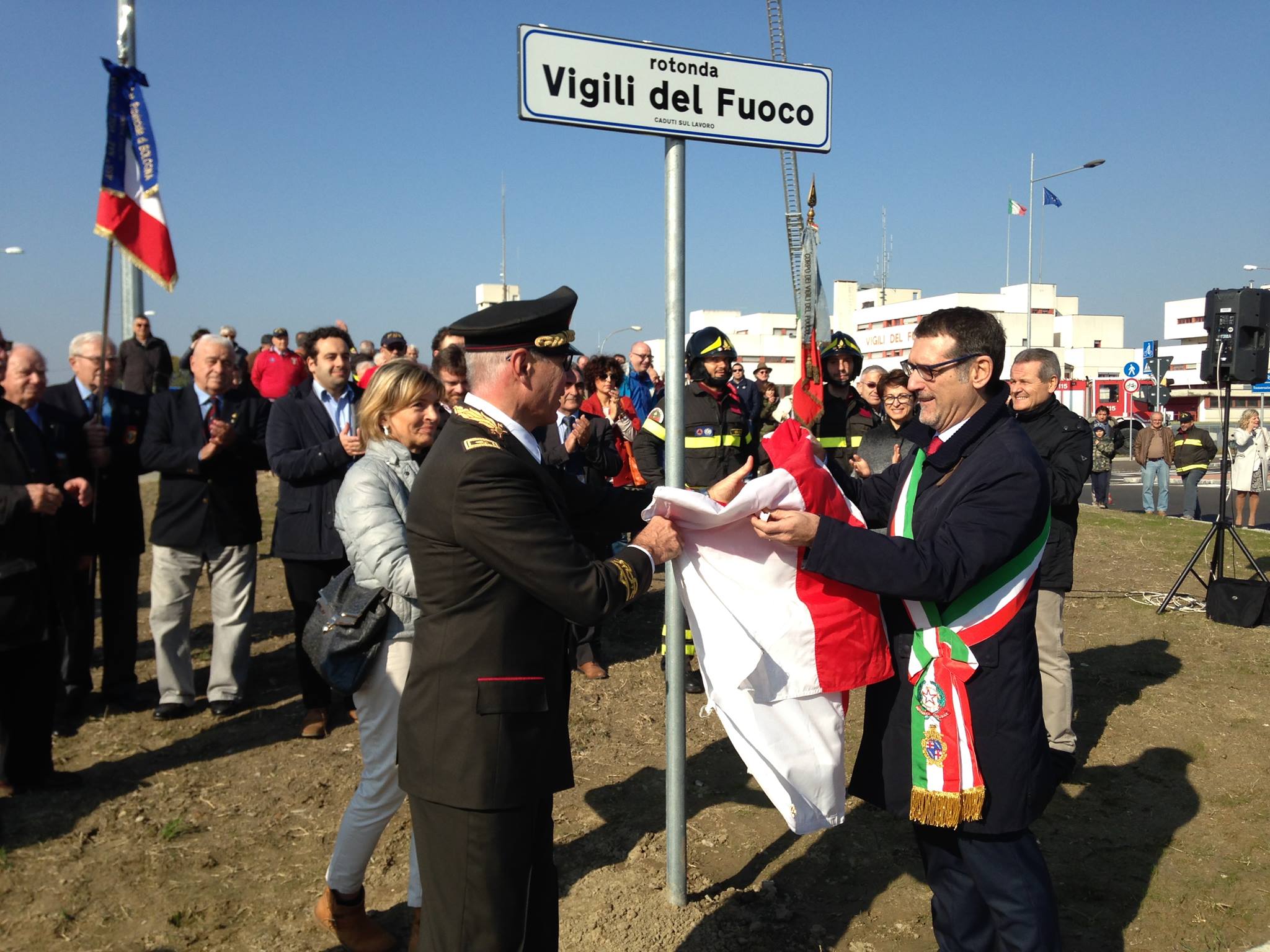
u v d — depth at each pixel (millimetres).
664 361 2861
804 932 3051
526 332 2188
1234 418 49344
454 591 2107
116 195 4215
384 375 3146
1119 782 4223
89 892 3324
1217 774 4281
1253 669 5844
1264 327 7223
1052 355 4078
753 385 7371
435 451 2154
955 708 2297
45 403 4938
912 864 3512
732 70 2846
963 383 2393
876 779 2449
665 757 4520
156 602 4926
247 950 3018
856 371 6246
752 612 2480
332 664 2822
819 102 2994
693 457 5371
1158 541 10867
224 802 4023
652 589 8148
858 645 2471
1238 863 3504
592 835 3750
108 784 4184
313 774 4301
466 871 2105
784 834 3738
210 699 5023
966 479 2348
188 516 4859
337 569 4750
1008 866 2328
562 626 2227
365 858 2932
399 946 3031
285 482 4699
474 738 2080
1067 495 3967
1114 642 6488
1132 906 3236
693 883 3354
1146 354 28062
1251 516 13922
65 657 4988
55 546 4051
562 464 5242
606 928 3027
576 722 4961
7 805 3961
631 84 2713
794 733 2516
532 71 2592
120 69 4188
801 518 2258
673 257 2824
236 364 5125
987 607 2330
